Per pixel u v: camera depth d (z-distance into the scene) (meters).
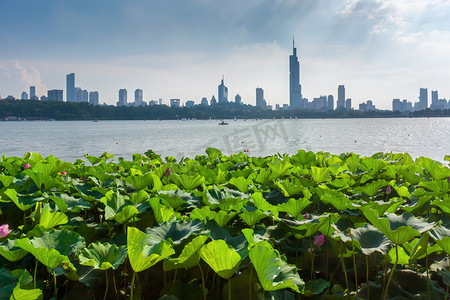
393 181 3.25
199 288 1.72
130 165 4.65
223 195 2.65
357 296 1.72
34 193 2.58
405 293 1.72
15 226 2.54
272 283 1.33
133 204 2.34
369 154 19.36
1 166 4.20
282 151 20.97
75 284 1.71
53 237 1.72
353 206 2.31
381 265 2.00
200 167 3.91
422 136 37.12
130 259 1.45
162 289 1.75
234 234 2.23
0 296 1.28
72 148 24.44
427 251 1.65
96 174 3.39
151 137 39.03
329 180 3.56
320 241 1.83
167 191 2.66
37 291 1.29
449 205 2.28
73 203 2.57
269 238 2.00
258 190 3.08
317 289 1.76
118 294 1.73
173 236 1.85
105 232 2.25
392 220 1.88
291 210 2.22
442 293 1.69
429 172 3.77
